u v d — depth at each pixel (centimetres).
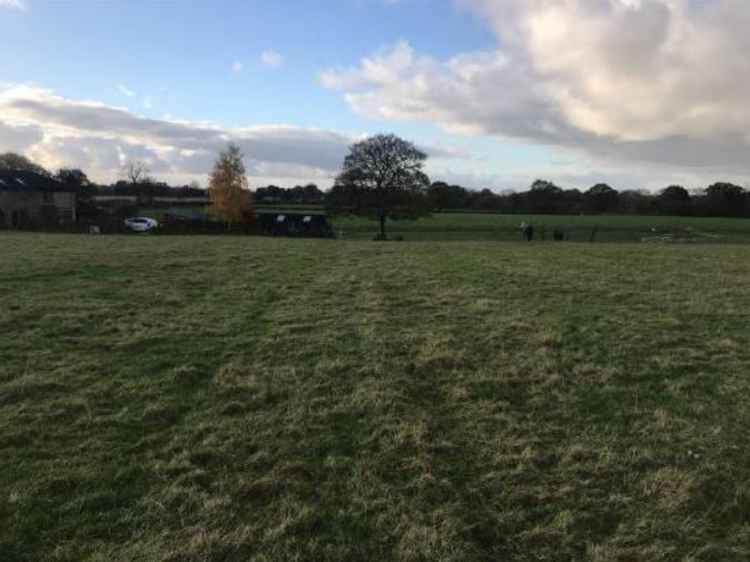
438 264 2170
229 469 587
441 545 472
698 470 587
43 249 2512
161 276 1752
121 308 1276
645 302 1394
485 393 790
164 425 683
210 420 696
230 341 1019
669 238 6569
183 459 598
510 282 1695
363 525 498
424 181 7119
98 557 450
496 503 532
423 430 666
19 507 511
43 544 466
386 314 1247
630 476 576
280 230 6994
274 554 460
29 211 8625
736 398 774
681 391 796
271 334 1068
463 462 604
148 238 3688
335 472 582
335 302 1383
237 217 7350
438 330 1102
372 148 6981
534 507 528
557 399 769
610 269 2038
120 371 856
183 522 497
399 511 517
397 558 460
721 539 489
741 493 549
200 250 2591
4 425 668
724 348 994
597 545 476
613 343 1018
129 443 635
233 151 7325
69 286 1532
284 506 523
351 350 967
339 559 458
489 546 480
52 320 1138
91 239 3412
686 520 509
